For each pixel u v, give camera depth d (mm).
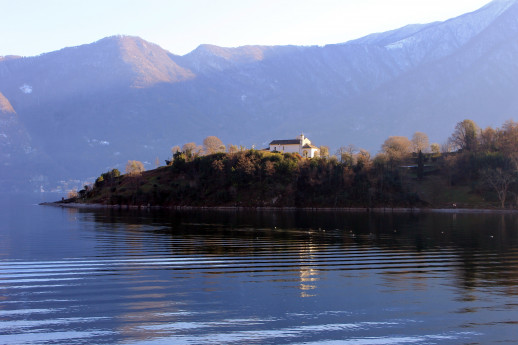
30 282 46375
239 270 52562
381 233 91812
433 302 40031
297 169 197875
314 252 65438
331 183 192750
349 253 64625
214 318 35906
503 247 71125
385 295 42094
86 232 91938
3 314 36406
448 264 56438
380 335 32969
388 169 196375
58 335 32375
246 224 112375
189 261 57875
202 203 193250
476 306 38969
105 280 47312
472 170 199875
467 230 98188
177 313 36938
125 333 32812
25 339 31641
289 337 32469
